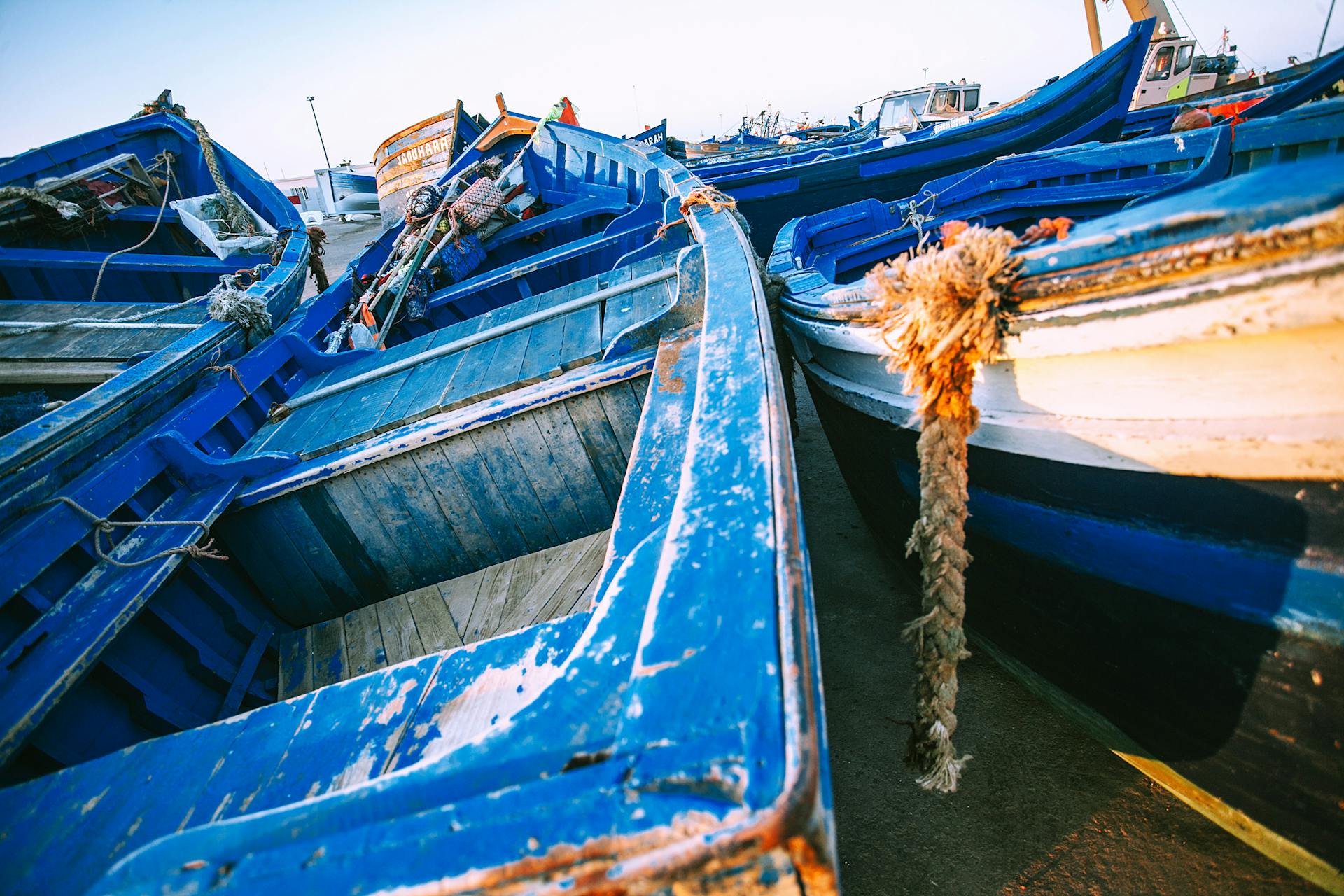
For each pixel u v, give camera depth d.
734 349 1.72
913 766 1.43
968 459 1.60
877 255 4.54
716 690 0.77
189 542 2.06
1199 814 1.75
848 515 3.46
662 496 1.56
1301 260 0.85
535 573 2.46
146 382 2.50
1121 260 1.02
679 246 4.15
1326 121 2.81
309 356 3.48
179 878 0.77
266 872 0.74
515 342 2.96
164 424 2.49
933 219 4.75
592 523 2.62
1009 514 1.60
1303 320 0.89
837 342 1.95
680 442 1.75
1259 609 1.20
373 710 1.39
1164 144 4.38
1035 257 1.12
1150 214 0.99
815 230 4.18
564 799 0.70
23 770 1.52
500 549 2.62
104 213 5.43
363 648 2.33
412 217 5.52
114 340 3.29
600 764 0.73
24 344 3.24
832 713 2.29
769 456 1.19
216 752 1.36
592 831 0.67
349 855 0.73
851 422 2.23
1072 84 7.34
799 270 2.87
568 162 6.49
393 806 0.80
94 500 1.98
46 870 1.19
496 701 1.34
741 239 2.97
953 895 1.68
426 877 0.69
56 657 1.58
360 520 2.48
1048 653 1.78
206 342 2.99
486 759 0.82
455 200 5.64
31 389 3.03
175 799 1.27
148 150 6.36
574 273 5.28
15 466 1.84
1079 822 1.79
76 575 1.89
